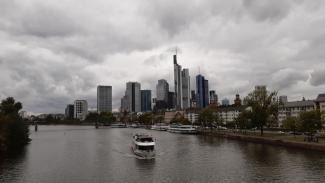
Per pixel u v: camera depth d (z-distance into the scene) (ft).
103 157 340.39
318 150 327.26
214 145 444.96
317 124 383.24
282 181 214.28
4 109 484.74
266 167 261.65
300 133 495.00
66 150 407.64
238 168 262.67
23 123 486.79
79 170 265.95
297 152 334.24
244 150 374.63
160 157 334.44
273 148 379.14
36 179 233.55
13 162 307.17
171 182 221.05
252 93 508.94
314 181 212.43
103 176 242.37
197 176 237.66
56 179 233.35
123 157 339.36
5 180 230.07
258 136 481.87
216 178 229.45
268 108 498.69
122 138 621.72
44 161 313.53
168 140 547.49
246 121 570.87
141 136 363.97
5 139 383.04
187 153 362.33
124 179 232.12
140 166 282.15
